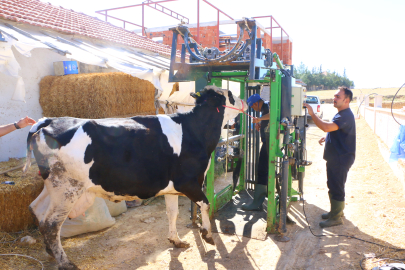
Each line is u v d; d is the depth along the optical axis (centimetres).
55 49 529
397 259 366
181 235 453
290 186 570
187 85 793
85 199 356
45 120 342
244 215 515
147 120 369
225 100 418
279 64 487
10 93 630
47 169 323
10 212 426
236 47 383
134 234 455
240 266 369
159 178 360
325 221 482
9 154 636
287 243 424
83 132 328
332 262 371
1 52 462
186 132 381
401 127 693
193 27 1446
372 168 811
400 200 564
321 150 1133
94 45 816
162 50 1173
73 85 615
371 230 455
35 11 853
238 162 587
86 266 365
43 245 410
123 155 338
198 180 390
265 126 528
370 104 2638
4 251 381
